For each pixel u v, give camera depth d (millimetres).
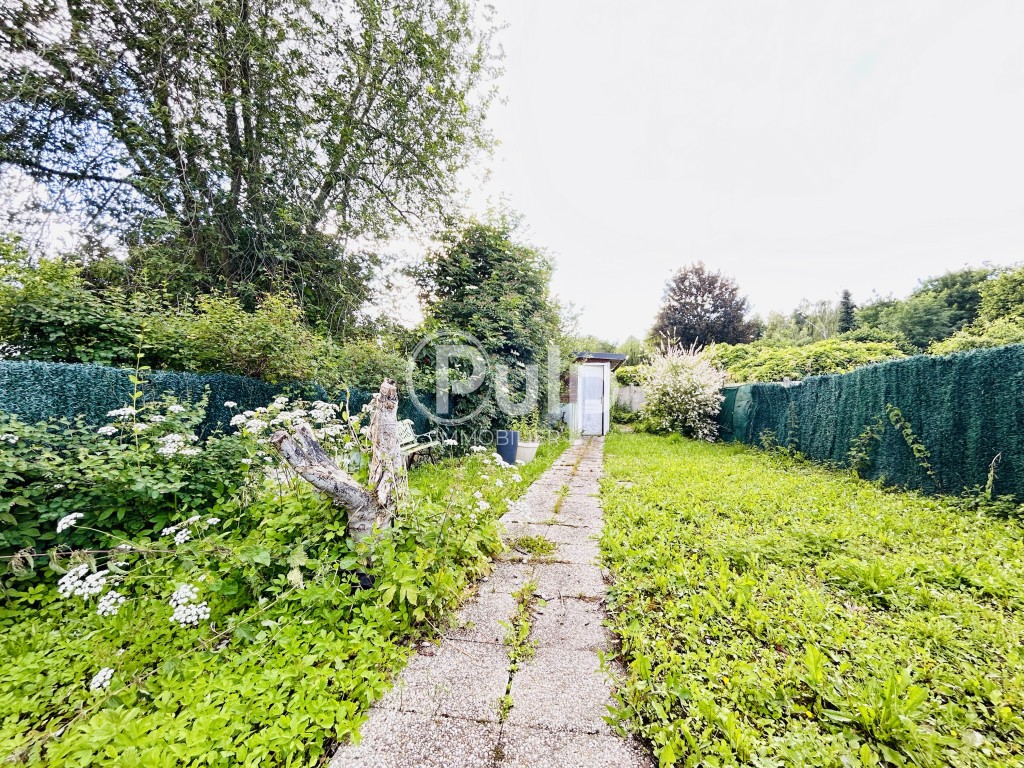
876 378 5242
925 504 4055
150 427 2812
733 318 19859
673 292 21000
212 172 6000
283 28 5996
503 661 1887
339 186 7227
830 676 1634
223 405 3820
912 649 1857
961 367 4145
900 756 1304
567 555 3080
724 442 10117
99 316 3420
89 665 1711
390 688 1654
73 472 2357
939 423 4344
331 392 5059
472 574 2666
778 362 10695
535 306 9141
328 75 6711
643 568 2732
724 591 2340
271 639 1824
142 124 5520
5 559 2160
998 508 3598
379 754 1372
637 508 3963
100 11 5113
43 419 2668
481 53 7734
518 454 7387
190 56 5512
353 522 2299
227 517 2617
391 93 6871
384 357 6098
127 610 1962
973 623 2018
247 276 6512
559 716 1561
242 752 1274
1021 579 2412
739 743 1340
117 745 1286
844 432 5875
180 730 1337
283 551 2168
